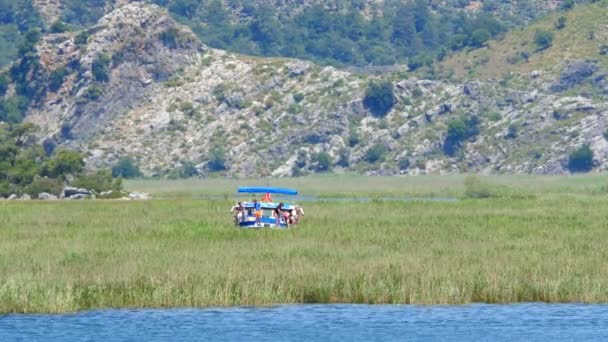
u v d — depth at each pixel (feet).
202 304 536.01
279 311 528.63
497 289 548.31
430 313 526.16
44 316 515.91
